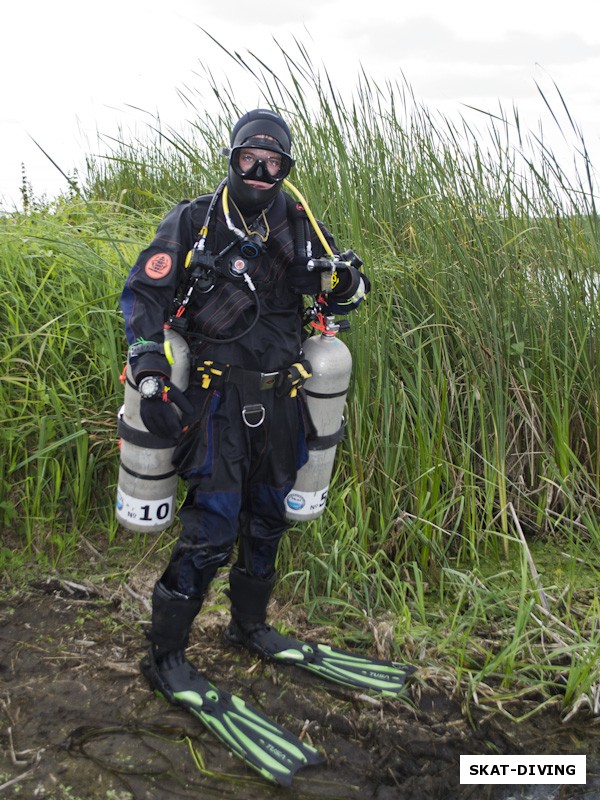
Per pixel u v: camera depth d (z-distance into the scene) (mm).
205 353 2277
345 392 2504
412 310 3793
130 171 6211
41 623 2871
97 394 3498
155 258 2176
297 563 3254
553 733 2525
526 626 3020
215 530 2318
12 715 2385
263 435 2314
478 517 3652
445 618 3074
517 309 3838
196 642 2832
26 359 3459
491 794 2262
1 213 4418
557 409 3674
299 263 2289
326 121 3775
